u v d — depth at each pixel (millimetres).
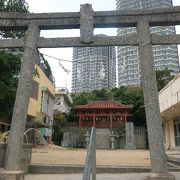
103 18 8773
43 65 31125
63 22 8883
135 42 8406
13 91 14969
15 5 11820
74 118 40812
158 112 7676
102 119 36594
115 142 33031
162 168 7227
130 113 37875
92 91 46031
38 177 8297
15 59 14062
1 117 20266
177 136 24438
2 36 11852
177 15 8539
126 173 8898
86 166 4039
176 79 19250
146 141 33625
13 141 7805
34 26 8875
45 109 30859
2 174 7262
